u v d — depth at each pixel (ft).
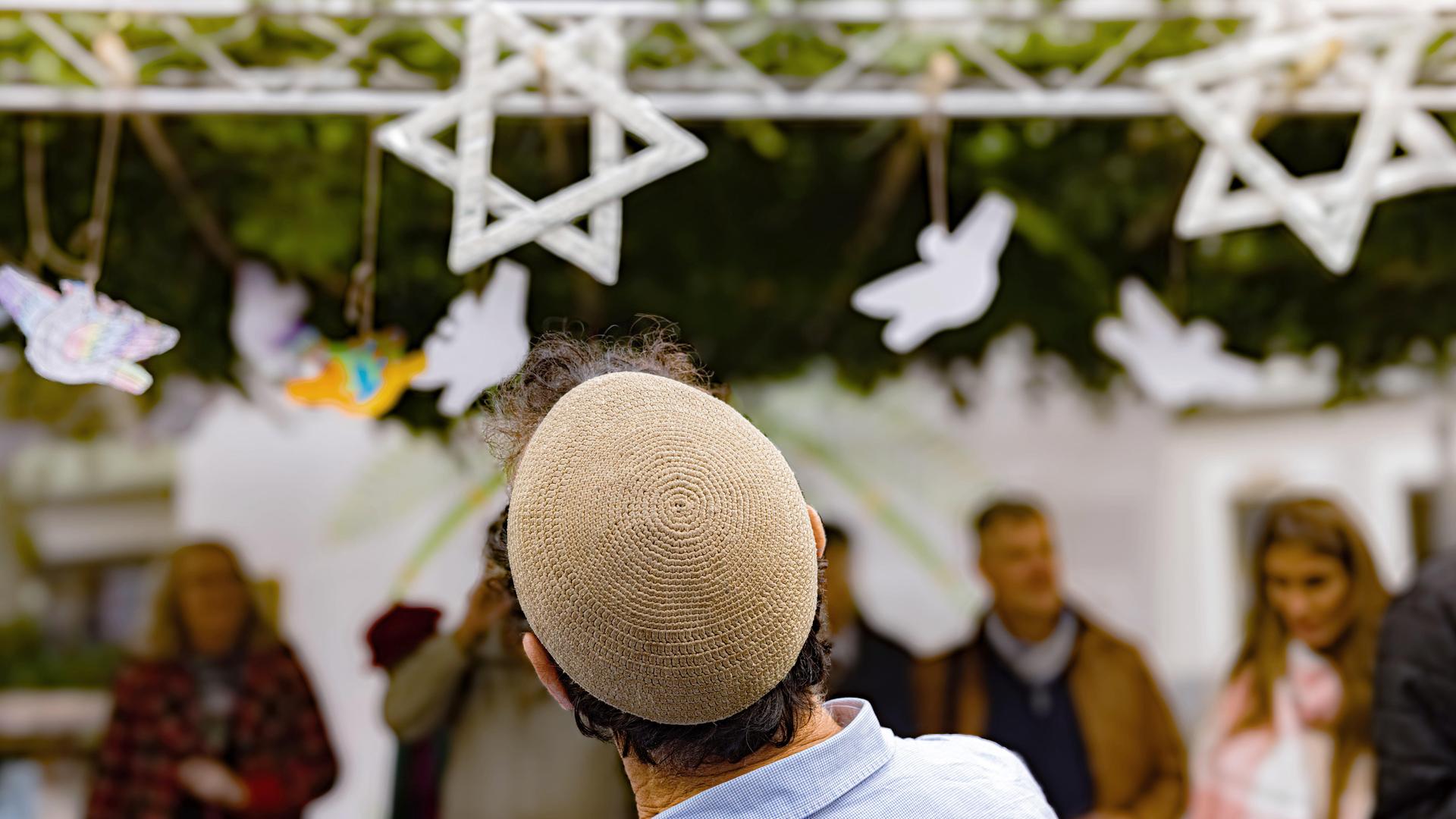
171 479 17.16
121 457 17.35
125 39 7.51
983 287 7.48
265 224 9.64
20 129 8.55
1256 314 11.55
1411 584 7.33
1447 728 6.98
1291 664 9.85
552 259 10.95
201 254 9.94
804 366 12.78
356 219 9.69
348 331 10.23
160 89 7.57
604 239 6.75
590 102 6.91
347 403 7.24
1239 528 18.79
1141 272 11.19
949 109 7.82
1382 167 7.40
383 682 15.39
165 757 10.66
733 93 7.84
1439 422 16.84
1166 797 10.56
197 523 16.83
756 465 2.79
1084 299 11.56
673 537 2.63
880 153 10.09
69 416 12.11
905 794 2.96
